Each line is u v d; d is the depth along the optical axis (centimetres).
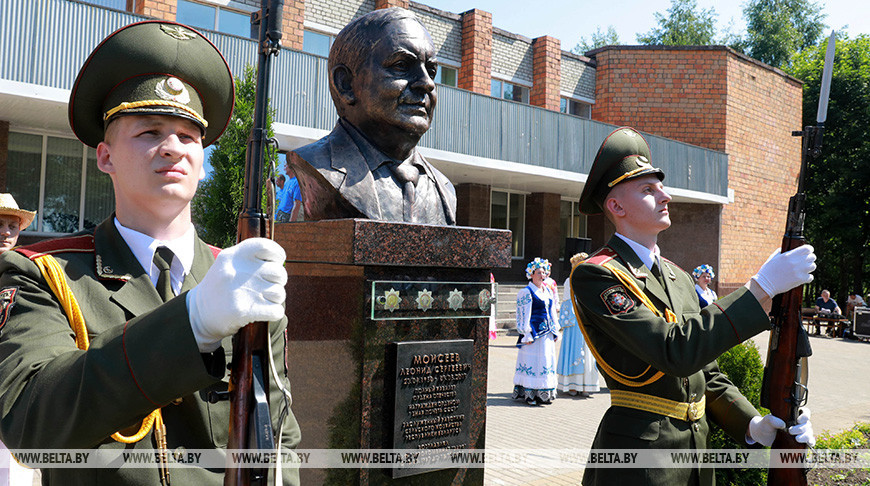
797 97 2156
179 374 103
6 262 129
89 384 103
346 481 249
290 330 285
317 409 266
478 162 1331
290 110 1037
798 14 3281
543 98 1848
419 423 260
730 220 1930
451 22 1688
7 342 118
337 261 253
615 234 284
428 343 264
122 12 897
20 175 1079
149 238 142
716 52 1891
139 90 136
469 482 279
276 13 124
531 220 1908
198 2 1212
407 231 257
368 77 286
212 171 698
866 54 2442
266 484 111
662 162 1691
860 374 1156
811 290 2862
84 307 130
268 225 127
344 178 279
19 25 813
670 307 264
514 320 1455
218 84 154
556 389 815
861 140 2334
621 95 1933
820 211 2430
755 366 410
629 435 249
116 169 139
